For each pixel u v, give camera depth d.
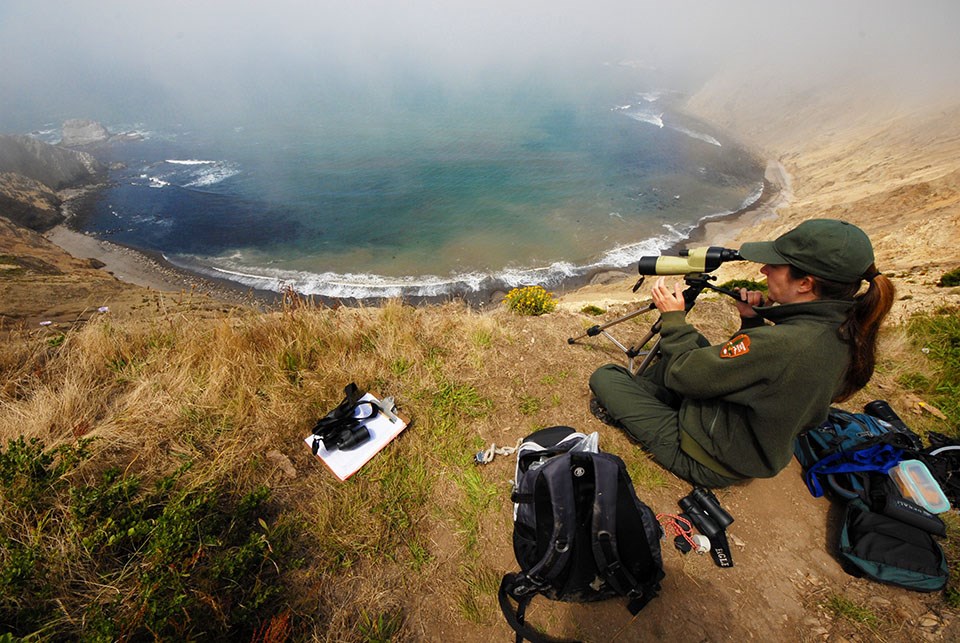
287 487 2.75
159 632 1.72
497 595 2.36
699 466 2.73
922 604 2.36
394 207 62.84
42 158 73.06
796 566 2.60
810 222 2.15
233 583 2.09
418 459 3.03
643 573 2.18
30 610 1.78
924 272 17.70
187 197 68.50
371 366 3.77
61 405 2.97
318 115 148.12
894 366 4.51
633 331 5.04
